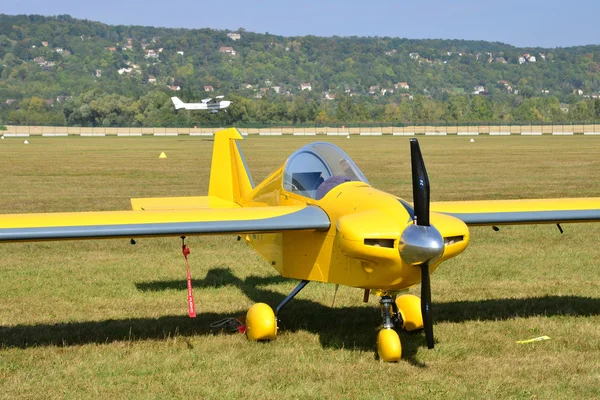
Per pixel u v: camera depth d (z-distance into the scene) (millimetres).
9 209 21188
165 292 11242
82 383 7238
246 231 8258
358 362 7793
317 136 106812
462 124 132500
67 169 37781
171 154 53531
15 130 125625
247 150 58531
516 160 43062
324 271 8648
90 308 10266
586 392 6898
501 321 9367
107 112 169750
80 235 7809
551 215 9148
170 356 8055
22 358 8031
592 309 10008
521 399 6742
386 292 8008
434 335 8766
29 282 11883
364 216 7711
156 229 8047
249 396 6871
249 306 10359
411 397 6809
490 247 14773
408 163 41656
